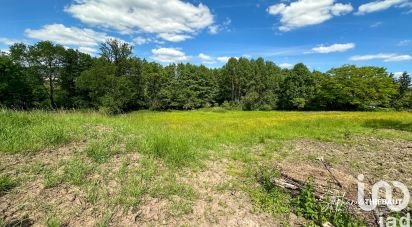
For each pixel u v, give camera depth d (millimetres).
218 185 5758
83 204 4270
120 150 6738
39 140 6359
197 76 74625
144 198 4754
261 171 6812
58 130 7125
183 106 67250
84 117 10484
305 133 15086
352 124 20234
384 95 55188
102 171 5418
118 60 53875
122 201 4492
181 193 5113
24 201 4078
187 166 6648
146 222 4105
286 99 67625
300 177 5977
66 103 48719
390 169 7836
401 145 12047
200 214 4535
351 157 9344
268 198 5262
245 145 10789
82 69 52594
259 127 17531
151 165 6066
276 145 11047
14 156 5441
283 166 7289
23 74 43750
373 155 9781
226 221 4402
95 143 6793
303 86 66438
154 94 65750
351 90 56406
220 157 8125
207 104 74875
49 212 3936
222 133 13367
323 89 61594
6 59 40812
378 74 58281
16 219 3666
